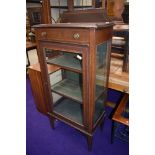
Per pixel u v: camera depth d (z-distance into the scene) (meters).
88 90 1.25
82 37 1.05
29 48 2.93
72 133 1.92
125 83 1.56
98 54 1.26
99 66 1.35
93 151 1.67
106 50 1.34
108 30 1.21
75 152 1.67
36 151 1.71
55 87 1.73
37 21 2.81
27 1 3.02
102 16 1.22
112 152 1.65
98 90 1.48
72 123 1.64
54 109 1.83
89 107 1.34
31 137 1.88
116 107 1.68
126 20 1.61
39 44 1.38
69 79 1.90
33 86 2.03
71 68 1.30
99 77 1.41
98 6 1.82
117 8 1.58
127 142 1.74
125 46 1.65
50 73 1.67
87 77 1.19
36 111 2.34
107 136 1.84
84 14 1.30
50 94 1.67
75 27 1.04
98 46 1.18
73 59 1.49
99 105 1.67
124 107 1.68
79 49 1.12
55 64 1.41
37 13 2.72
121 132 1.83
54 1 2.48
